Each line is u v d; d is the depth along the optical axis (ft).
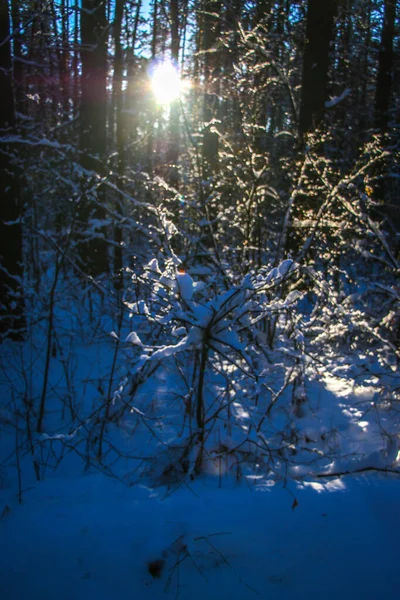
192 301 11.04
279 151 26.73
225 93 24.89
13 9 21.65
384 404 14.75
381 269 19.61
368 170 20.70
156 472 10.94
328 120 25.84
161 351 10.86
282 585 7.61
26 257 23.39
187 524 8.61
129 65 42.45
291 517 8.90
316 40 22.56
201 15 31.76
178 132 39.52
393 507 9.27
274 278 11.83
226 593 7.48
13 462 11.65
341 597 7.42
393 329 17.20
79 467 11.49
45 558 7.98
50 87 30.27
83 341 19.20
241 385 14.49
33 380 16.17
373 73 42.39
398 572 7.85
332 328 16.81
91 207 24.70
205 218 20.56
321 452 12.16
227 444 11.44
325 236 18.63
